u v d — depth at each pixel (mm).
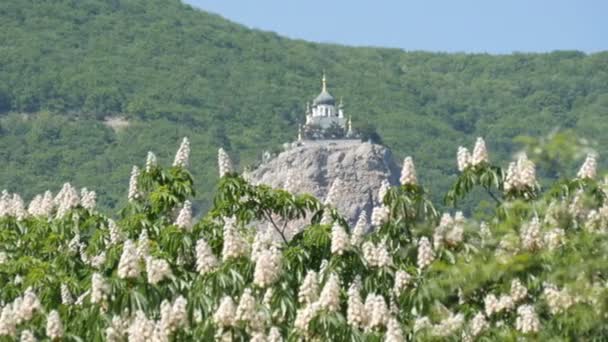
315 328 106438
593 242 98750
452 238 113438
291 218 132500
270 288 111438
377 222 123625
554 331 100812
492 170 117062
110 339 111250
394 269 117688
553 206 106312
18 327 113562
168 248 128125
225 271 113812
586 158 109312
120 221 139875
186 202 130625
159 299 113438
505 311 105500
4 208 154375
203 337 107312
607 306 95875
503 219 108312
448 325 105000
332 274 109750
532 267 103812
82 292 131375
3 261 142875
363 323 106688
